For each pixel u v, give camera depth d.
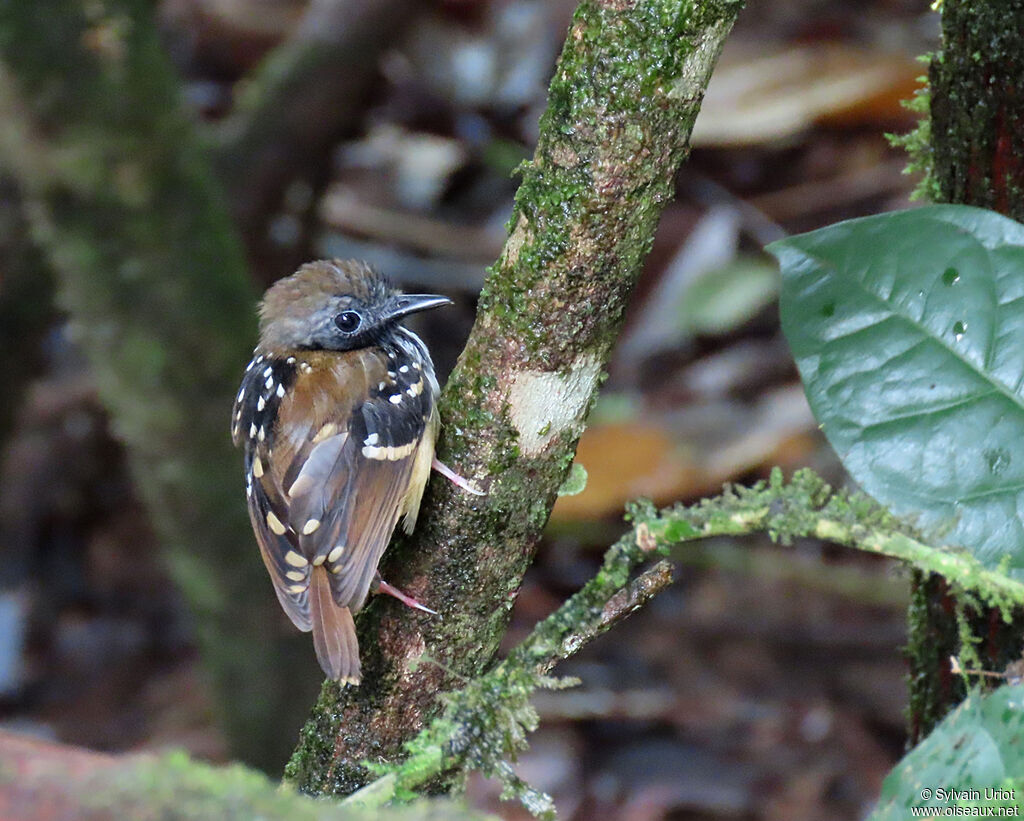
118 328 10.47
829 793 10.91
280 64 14.17
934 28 15.80
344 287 7.60
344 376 6.90
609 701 11.98
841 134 15.48
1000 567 4.34
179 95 10.44
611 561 4.77
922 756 3.80
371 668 5.45
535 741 11.80
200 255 10.48
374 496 5.57
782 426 12.91
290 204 14.47
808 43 16.08
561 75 4.63
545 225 4.76
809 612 12.75
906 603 12.23
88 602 15.30
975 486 4.48
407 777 4.62
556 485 5.31
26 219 11.62
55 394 16.31
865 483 4.55
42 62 9.75
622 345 14.54
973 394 4.53
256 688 11.20
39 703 14.18
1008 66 5.39
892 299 4.62
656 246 15.09
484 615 5.41
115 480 16.20
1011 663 5.08
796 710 11.74
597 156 4.60
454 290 15.69
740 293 14.23
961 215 4.56
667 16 4.43
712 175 15.57
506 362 5.04
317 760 5.56
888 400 4.59
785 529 4.55
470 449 5.21
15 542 15.80
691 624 12.89
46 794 2.86
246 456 7.13
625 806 11.03
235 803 2.96
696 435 13.16
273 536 6.64
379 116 16.83
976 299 4.55
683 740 11.66
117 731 13.69
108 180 10.09
